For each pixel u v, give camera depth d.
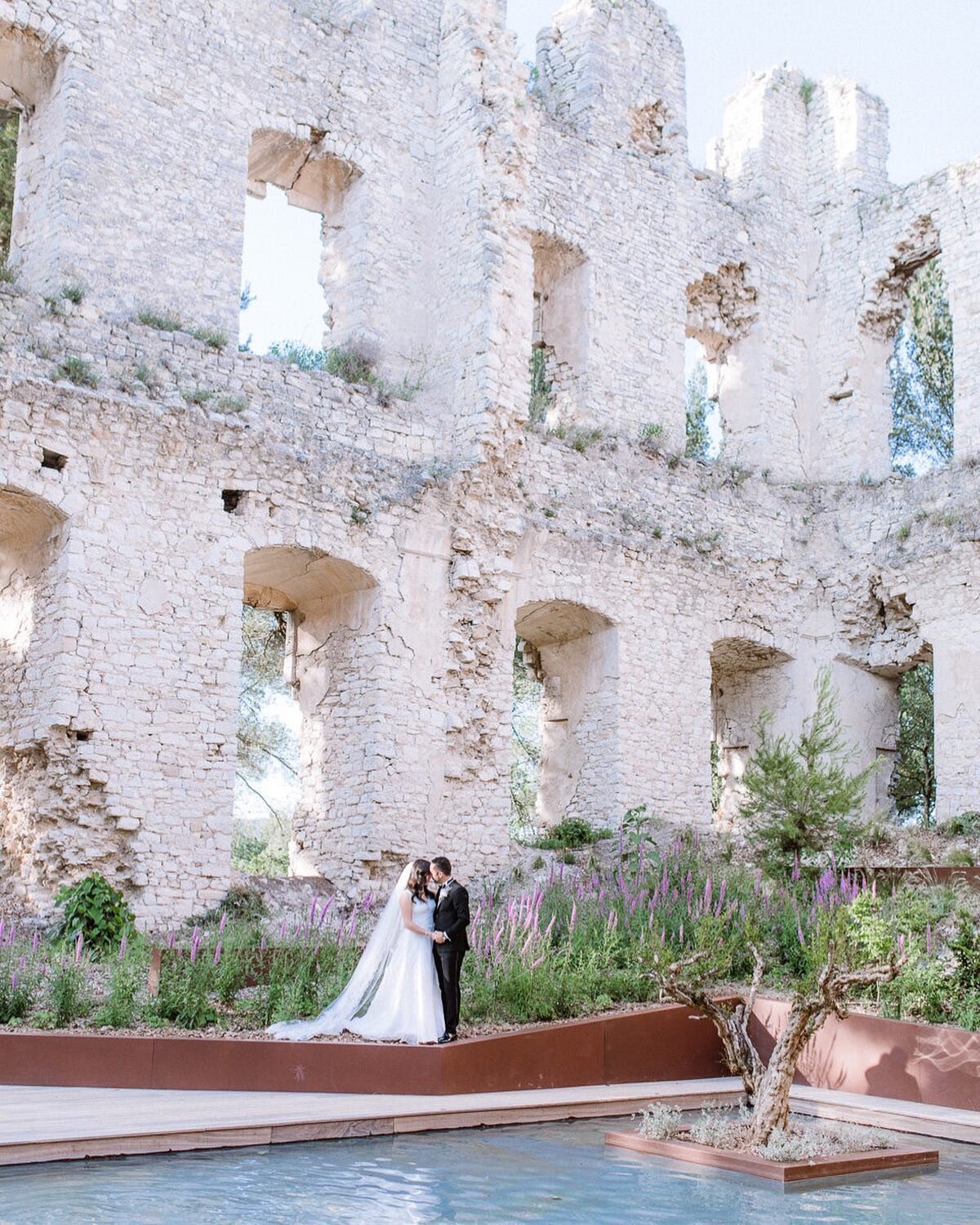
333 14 23.36
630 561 23.14
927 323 35.28
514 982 12.72
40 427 16.94
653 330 25.34
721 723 26.55
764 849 18.78
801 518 26.22
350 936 13.80
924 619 24.14
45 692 16.86
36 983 12.27
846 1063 12.16
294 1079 10.73
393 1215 7.45
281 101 21.44
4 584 18.27
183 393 18.33
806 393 27.67
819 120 28.78
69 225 18.72
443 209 22.61
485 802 20.41
